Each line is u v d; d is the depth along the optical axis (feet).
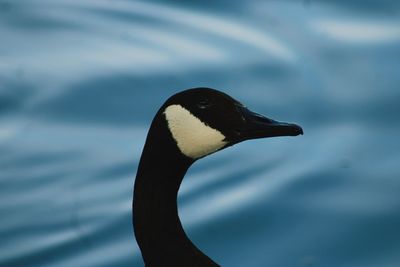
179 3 55.83
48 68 49.11
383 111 45.78
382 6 54.29
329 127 45.01
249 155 43.09
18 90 47.37
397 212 38.60
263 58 50.06
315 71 48.80
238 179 41.32
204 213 38.93
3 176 41.73
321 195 40.04
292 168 41.96
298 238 37.42
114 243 37.50
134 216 22.47
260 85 47.96
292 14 54.54
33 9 54.65
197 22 53.83
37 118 45.62
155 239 22.40
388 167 41.65
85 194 40.57
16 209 39.91
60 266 36.29
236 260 36.27
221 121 21.43
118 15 54.60
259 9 55.31
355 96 46.93
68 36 52.26
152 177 22.07
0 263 36.60
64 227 38.68
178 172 22.03
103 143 43.57
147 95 46.91
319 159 42.55
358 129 44.65
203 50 50.88
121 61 49.78
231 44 51.42
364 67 49.01
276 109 46.21
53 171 41.93
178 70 48.93
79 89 47.34
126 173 41.57
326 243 37.06
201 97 21.54
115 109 46.01
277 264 35.99
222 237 37.55
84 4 55.57
